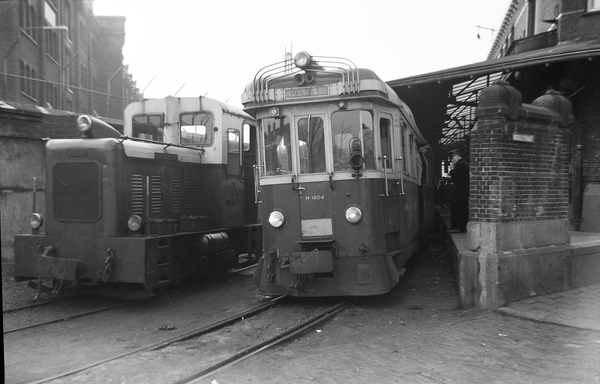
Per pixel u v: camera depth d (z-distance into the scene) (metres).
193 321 7.25
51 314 7.63
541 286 7.59
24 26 21.89
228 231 10.90
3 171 11.03
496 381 4.68
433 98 14.05
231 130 10.79
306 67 7.83
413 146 10.42
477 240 7.40
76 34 32.09
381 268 7.61
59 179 8.25
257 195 8.60
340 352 5.58
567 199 8.34
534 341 5.79
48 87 25.34
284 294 7.84
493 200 7.33
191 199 9.95
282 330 6.56
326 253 7.37
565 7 12.59
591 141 11.29
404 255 9.10
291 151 7.89
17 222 11.22
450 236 10.77
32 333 6.61
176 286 9.76
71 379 4.80
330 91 7.69
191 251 9.26
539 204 7.89
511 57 11.40
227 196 10.60
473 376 4.81
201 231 9.44
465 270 7.36
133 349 5.89
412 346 5.76
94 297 8.85
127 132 10.60
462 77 11.38
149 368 5.11
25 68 22.48
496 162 7.31
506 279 7.16
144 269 7.67
